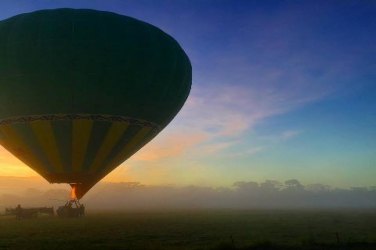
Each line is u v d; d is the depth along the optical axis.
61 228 39.06
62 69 25.05
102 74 25.44
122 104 26.48
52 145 26.56
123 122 26.95
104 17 26.23
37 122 25.81
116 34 25.86
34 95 25.28
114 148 27.83
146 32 27.08
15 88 25.30
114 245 25.55
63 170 27.64
